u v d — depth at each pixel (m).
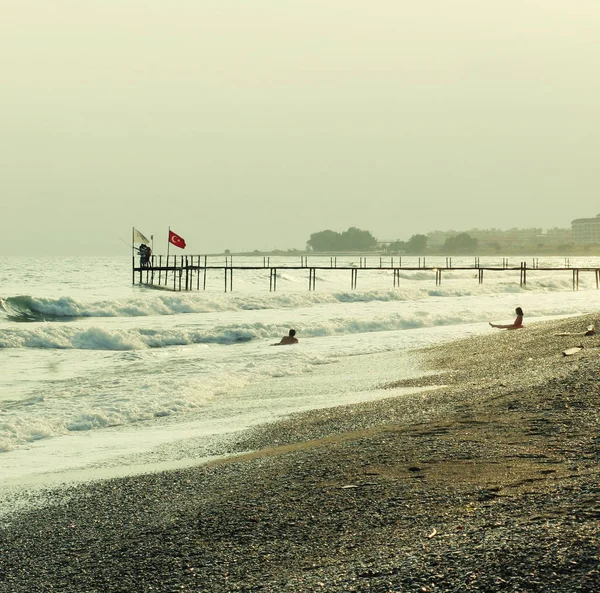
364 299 73.81
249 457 14.62
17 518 11.30
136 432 18.53
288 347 37.44
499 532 8.34
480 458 12.26
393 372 27.83
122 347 41.03
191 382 25.19
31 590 8.47
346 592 7.36
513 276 140.50
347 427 17.11
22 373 30.50
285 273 142.12
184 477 13.25
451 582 7.22
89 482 13.39
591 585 6.74
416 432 15.04
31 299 58.16
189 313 62.00
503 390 19.27
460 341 36.84
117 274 135.25
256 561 8.71
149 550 9.45
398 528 9.20
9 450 16.75
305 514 10.23
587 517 8.47
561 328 37.44
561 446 12.51
